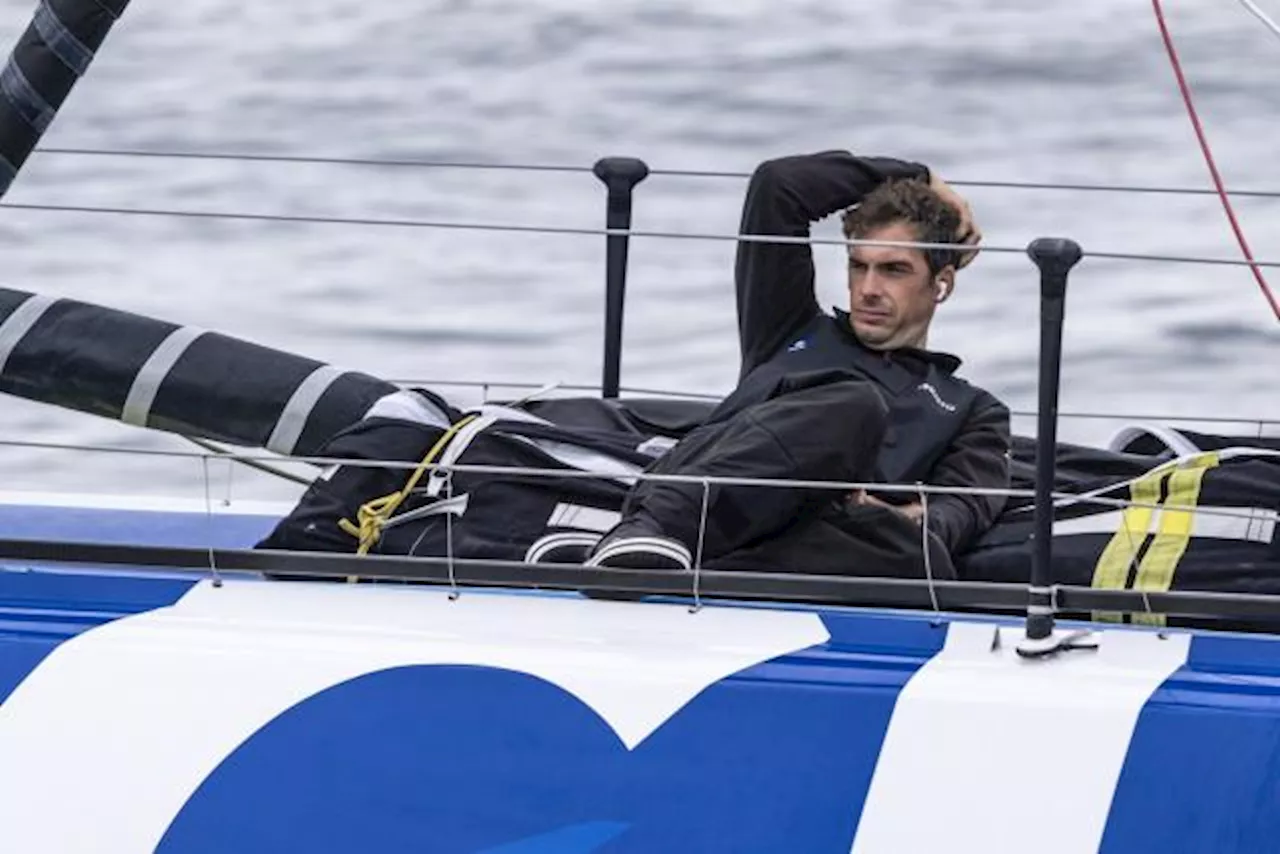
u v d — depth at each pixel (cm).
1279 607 1452
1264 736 1413
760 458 1556
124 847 1475
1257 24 4147
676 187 3769
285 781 1472
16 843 1480
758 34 4412
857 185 1838
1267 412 2864
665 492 1548
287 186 3738
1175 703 1423
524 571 1517
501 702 1465
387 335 3125
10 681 1502
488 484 1631
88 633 1511
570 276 3291
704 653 1473
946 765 1425
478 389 2959
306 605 1533
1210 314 3106
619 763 1449
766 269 1831
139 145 3994
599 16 4531
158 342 1806
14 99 1609
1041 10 4394
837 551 1577
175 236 3444
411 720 1470
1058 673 1448
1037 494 1455
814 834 1431
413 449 1667
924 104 4088
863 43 4350
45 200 3600
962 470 1720
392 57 4397
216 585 1552
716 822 1440
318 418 1781
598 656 1473
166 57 4438
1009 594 1481
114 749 1484
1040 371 1443
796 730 1441
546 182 3766
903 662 1462
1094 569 1595
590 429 1769
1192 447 1788
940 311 3095
